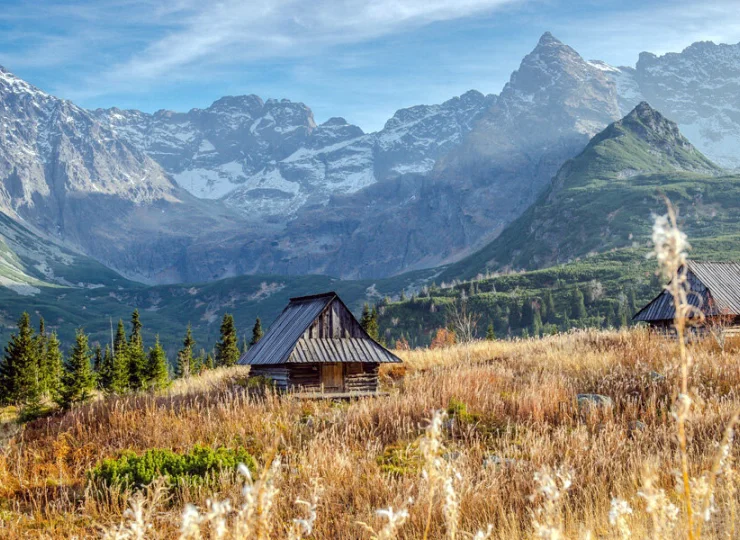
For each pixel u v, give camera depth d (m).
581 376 22.08
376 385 30.14
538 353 30.02
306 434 17.67
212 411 20.78
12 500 14.07
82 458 17.14
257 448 16.83
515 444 15.15
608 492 10.98
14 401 59.53
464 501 10.75
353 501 11.95
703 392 17.31
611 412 16.78
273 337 32.88
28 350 61.69
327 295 30.80
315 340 29.92
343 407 22.67
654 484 10.17
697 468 11.05
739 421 13.45
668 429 14.16
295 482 13.06
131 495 12.91
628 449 13.78
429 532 9.91
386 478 13.17
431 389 20.50
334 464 13.72
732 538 6.91
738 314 38.09
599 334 33.00
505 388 21.80
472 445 15.45
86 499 13.06
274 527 10.46
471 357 32.62
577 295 198.88
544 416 17.77
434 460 3.66
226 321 90.19
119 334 78.81
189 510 2.78
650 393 18.34
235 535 2.85
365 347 30.34
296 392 27.69
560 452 13.45
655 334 29.73
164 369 60.22
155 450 15.40
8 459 16.86
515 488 11.77
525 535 9.11
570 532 8.49
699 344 26.39
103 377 58.47
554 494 4.02
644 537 7.31
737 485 9.03
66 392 36.91
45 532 11.91
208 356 97.50
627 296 198.88
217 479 14.09
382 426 17.92
